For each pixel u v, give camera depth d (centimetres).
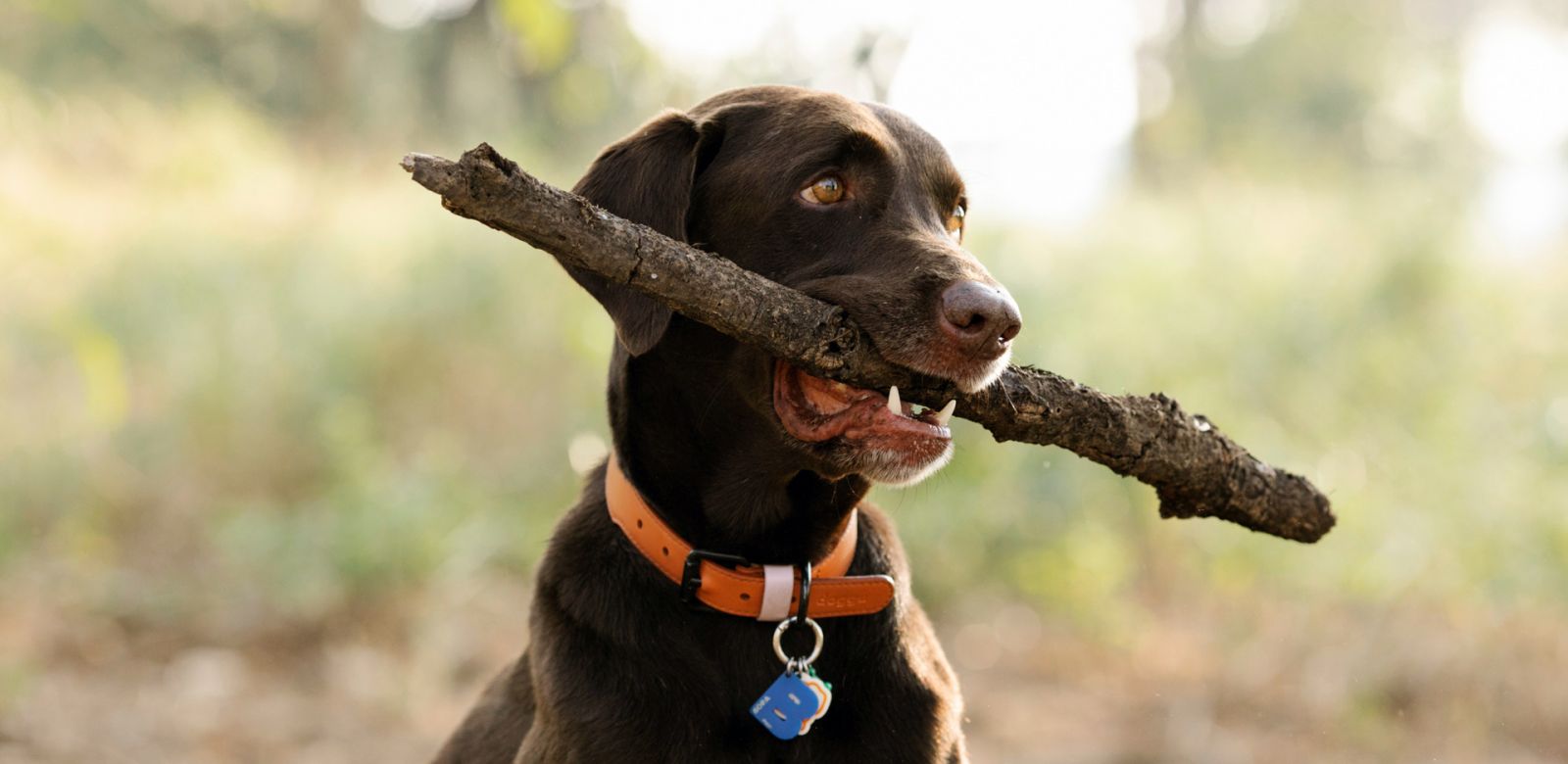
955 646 678
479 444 810
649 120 335
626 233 263
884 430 300
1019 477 723
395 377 844
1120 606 697
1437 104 1655
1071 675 650
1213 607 706
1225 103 1905
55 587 706
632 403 329
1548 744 565
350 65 1730
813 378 311
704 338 319
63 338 852
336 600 679
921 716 319
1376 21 1973
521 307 888
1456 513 681
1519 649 619
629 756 302
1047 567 704
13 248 1005
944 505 705
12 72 1484
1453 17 1864
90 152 1311
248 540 690
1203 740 570
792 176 322
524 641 677
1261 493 329
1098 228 1077
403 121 1864
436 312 869
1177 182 1341
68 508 766
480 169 244
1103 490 744
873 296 296
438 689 625
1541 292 944
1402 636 625
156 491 779
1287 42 1952
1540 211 1138
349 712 603
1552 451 727
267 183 1266
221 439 797
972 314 284
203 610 684
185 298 912
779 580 316
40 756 539
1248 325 854
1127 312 868
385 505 704
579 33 675
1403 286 875
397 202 1164
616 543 327
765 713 305
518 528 738
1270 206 1088
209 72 2147
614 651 313
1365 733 570
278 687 625
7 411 811
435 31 2081
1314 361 819
